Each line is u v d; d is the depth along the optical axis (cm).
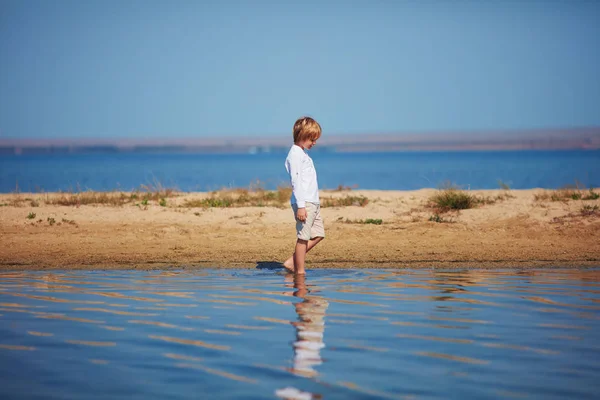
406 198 2441
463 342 736
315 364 656
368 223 1962
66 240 1716
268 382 602
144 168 11612
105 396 570
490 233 1800
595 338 754
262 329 795
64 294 1040
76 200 2405
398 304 945
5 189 4638
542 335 766
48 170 10050
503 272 1267
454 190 2431
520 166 10450
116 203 2348
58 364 661
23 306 939
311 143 1254
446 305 939
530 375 620
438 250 1570
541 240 1697
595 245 1617
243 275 1241
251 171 9900
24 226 1898
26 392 581
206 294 1035
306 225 1234
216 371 635
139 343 735
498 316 866
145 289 1082
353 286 1106
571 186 2727
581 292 1041
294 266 1261
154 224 1941
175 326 813
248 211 2128
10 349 713
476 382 601
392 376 617
